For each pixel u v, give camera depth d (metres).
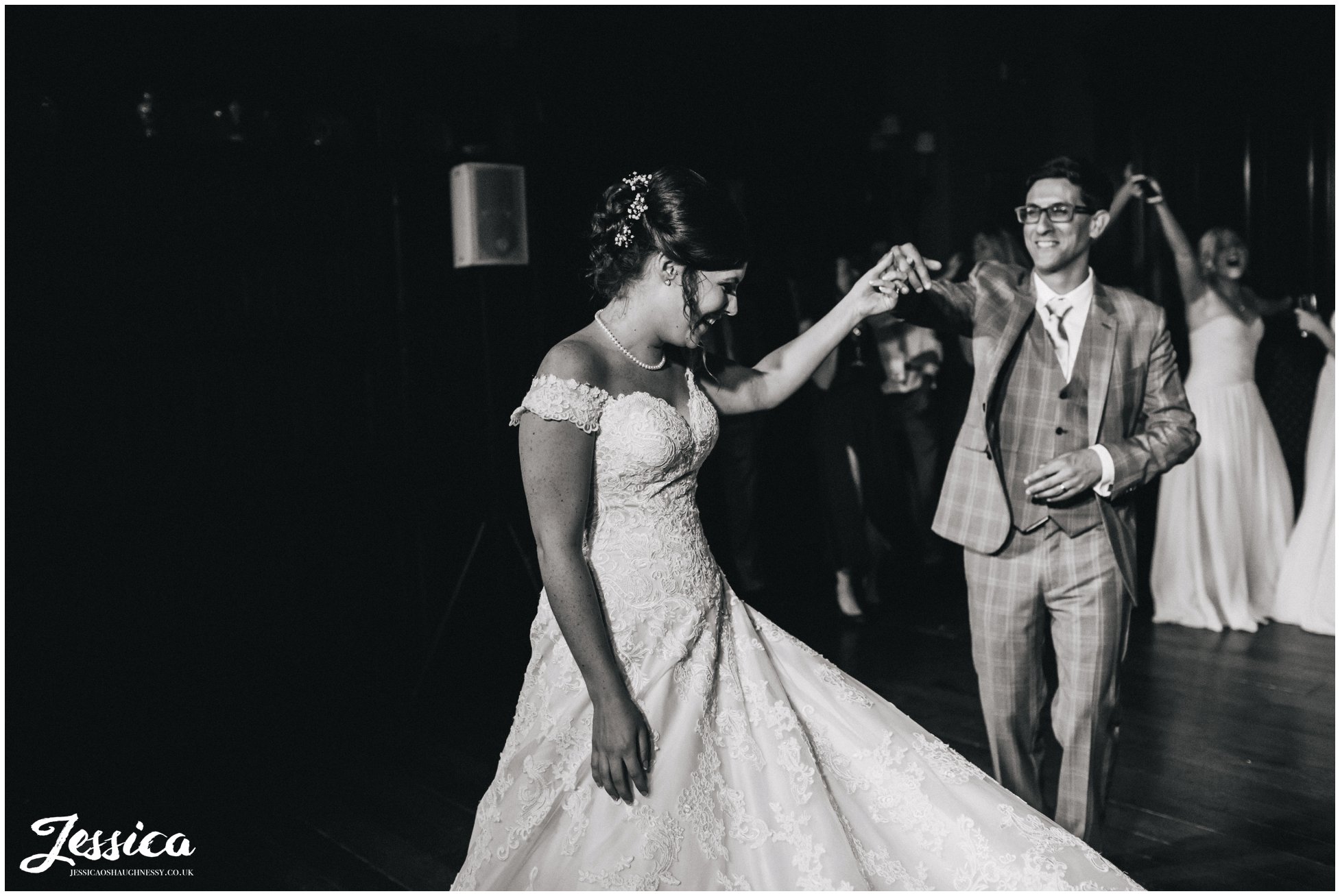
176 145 3.72
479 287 4.20
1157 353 2.25
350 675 4.09
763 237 5.72
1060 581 2.20
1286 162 6.07
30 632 3.46
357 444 4.17
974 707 3.55
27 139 3.42
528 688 1.70
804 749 1.62
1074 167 2.19
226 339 3.84
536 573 3.97
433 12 4.52
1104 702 2.21
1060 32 6.83
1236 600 4.37
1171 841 2.60
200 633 3.81
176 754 3.37
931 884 1.62
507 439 4.56
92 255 3.58
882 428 4.82
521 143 4.60
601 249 1.67
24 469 3.45
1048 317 2.24
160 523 3.72
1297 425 5.67
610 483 1.62
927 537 5.50
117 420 3.64
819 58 6.03
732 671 1.67
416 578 4.30
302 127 4.01
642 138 5.20
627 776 1.53
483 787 3.06
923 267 1.96
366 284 4.18
